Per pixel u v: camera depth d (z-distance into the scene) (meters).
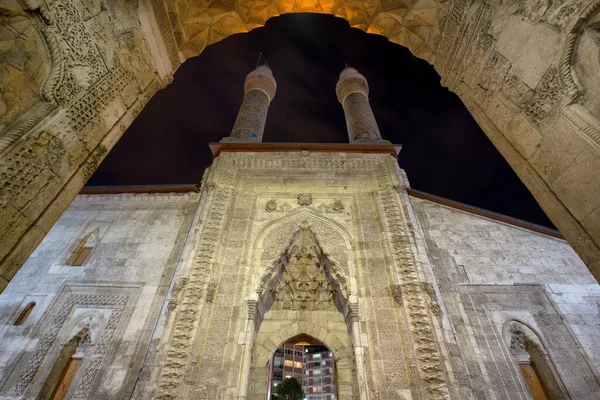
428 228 10.67
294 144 12.49
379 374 7.20
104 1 4.95
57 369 8.35
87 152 4.57
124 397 7.64
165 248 10.52
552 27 4.12
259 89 19.27
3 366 8.23
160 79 6.48
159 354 7.31
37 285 9.80
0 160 3.28
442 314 8.06
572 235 3.94
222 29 7.57
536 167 4.50
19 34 3.64
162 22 6.31
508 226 10.69
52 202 3.98
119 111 5.29
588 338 8.27
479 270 9.65
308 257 10.23
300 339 10.48
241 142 13.16
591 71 3.69
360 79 19.91
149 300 9.34
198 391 6.94
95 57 4.70
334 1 7.95
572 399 7.39
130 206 11.84
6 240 3.35
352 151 12.42
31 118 3.66
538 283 9.34
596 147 3.55
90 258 10.37
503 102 5.05
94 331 8.88
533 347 8.33
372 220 10.20
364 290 8.59
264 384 9.18
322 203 10.74
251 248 9.50
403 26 7.00
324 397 58.78
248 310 8.17
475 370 7.81
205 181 11.91
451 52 6.14
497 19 5.05
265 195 10.98
